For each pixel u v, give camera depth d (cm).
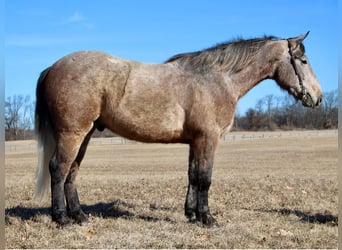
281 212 857
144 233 677
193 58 732
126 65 699
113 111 688
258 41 768
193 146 722
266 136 6247
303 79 765
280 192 1112
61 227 688
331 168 1981
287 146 4156
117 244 618
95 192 1127
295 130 7875
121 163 2522
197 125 705
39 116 706
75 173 736
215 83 720
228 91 727
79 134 683
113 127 707
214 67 731
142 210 866
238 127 8562
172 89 702
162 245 617
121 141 5809
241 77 748
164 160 2783
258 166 2141
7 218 758
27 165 2453
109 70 683
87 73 677
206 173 711
